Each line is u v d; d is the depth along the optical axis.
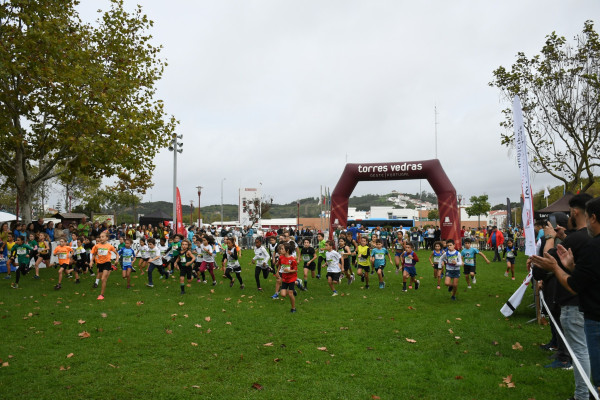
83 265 15.96
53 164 19.08
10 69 15.85
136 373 5.73
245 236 33.12
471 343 7.02
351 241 16.69
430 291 12.80
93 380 5.47
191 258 12.41
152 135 20.03
